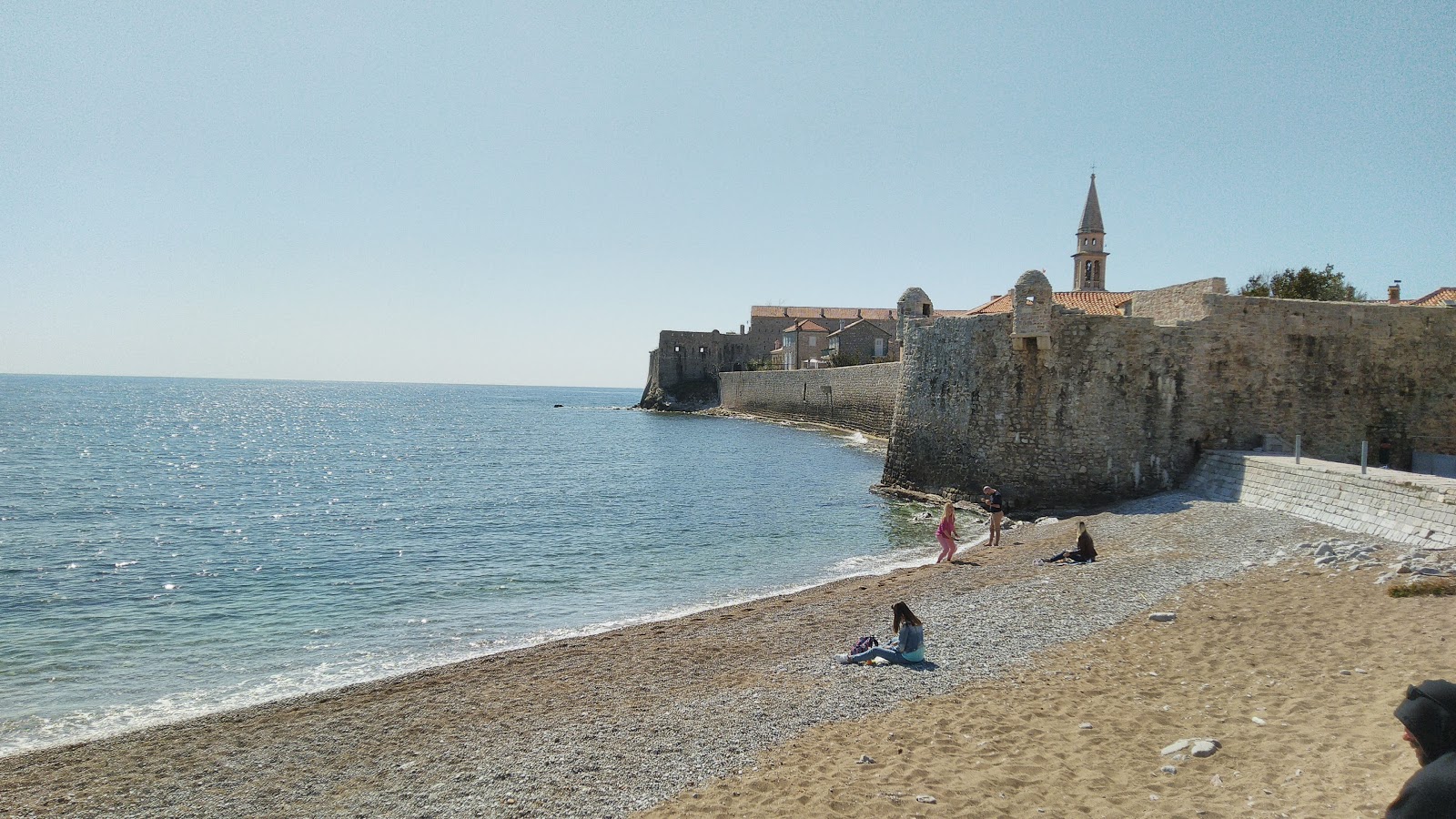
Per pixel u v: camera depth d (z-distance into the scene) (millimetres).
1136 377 29391
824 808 8797
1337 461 27812
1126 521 25500
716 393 147625
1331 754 8523
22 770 11875
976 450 32531
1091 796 8453
